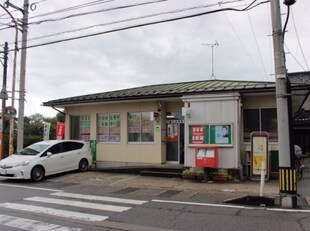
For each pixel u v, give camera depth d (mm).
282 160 9344
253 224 7289
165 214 8352
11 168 14344
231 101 14023
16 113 20203
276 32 9547
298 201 9195
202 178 13906
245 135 15031
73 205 9602
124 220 7840
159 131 16969
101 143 18750
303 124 27719
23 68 18422
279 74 9477
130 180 14273
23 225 7441
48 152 15562
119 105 18297
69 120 20000
